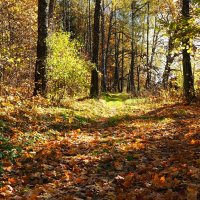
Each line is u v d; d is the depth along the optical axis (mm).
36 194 5926
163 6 41188
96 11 24328
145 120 14734
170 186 6008
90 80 23859
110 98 26859
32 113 12117
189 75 21641
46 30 16266
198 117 14773
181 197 5414
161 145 9414
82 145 9484
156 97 25188
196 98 21234
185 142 9562
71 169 7512
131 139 10469
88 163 7848
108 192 5973
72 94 19688
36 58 16219
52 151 8594
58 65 16734
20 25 19531
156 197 5523
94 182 6566
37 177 6836
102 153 8648
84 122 13258
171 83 29156
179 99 22797
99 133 11438
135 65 60344
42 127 11125
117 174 7051
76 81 17891
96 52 24297
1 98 12938
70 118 12656
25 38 19688
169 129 12055
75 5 52562
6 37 15852
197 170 6559
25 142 9156
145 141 9984
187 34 9172
